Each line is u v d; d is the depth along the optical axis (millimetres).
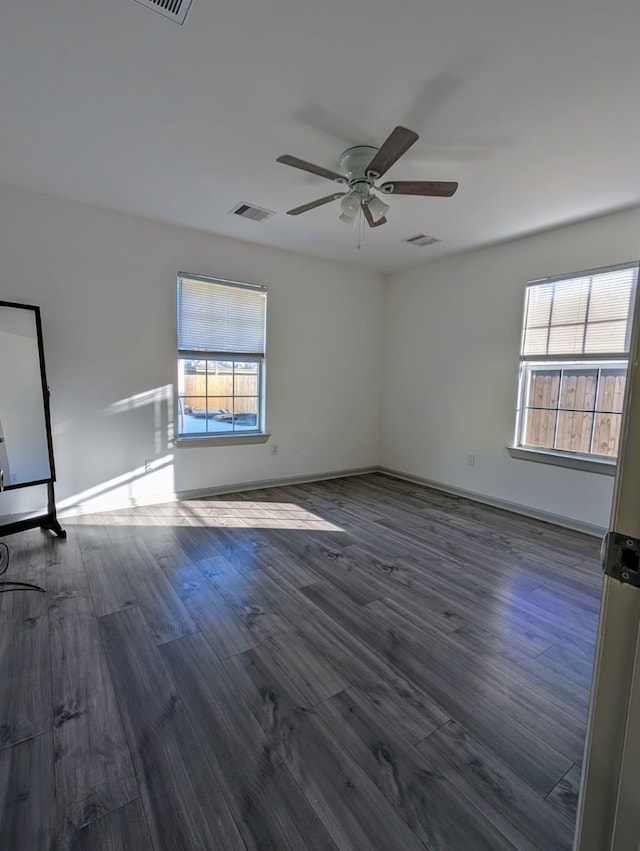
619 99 2043
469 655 1989
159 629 2129
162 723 1560
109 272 3664
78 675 1796
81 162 2773
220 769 1384
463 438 4664
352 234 4043
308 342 4984
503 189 2980
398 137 1925
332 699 1695
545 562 3020
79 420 3658
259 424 4762
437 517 3973
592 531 3598
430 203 3221
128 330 3809
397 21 1634
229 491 4590
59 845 1149
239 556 3010
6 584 2561
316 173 2381
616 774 611
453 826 1225
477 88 1990
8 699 1657
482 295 4418
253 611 2312
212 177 2947
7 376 3027
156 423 4047
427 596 2518
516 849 1163
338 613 2312
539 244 3896
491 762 1433
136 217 3734
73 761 1398
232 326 4410
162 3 1573
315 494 4648
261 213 3574
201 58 1848
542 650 2039
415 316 5199
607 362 3494
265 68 1899
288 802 1282
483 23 1637
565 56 1784
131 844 1158
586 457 3656
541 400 3979
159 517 3773
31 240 3309
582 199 3131
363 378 5539
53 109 2215
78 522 3613
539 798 1311
